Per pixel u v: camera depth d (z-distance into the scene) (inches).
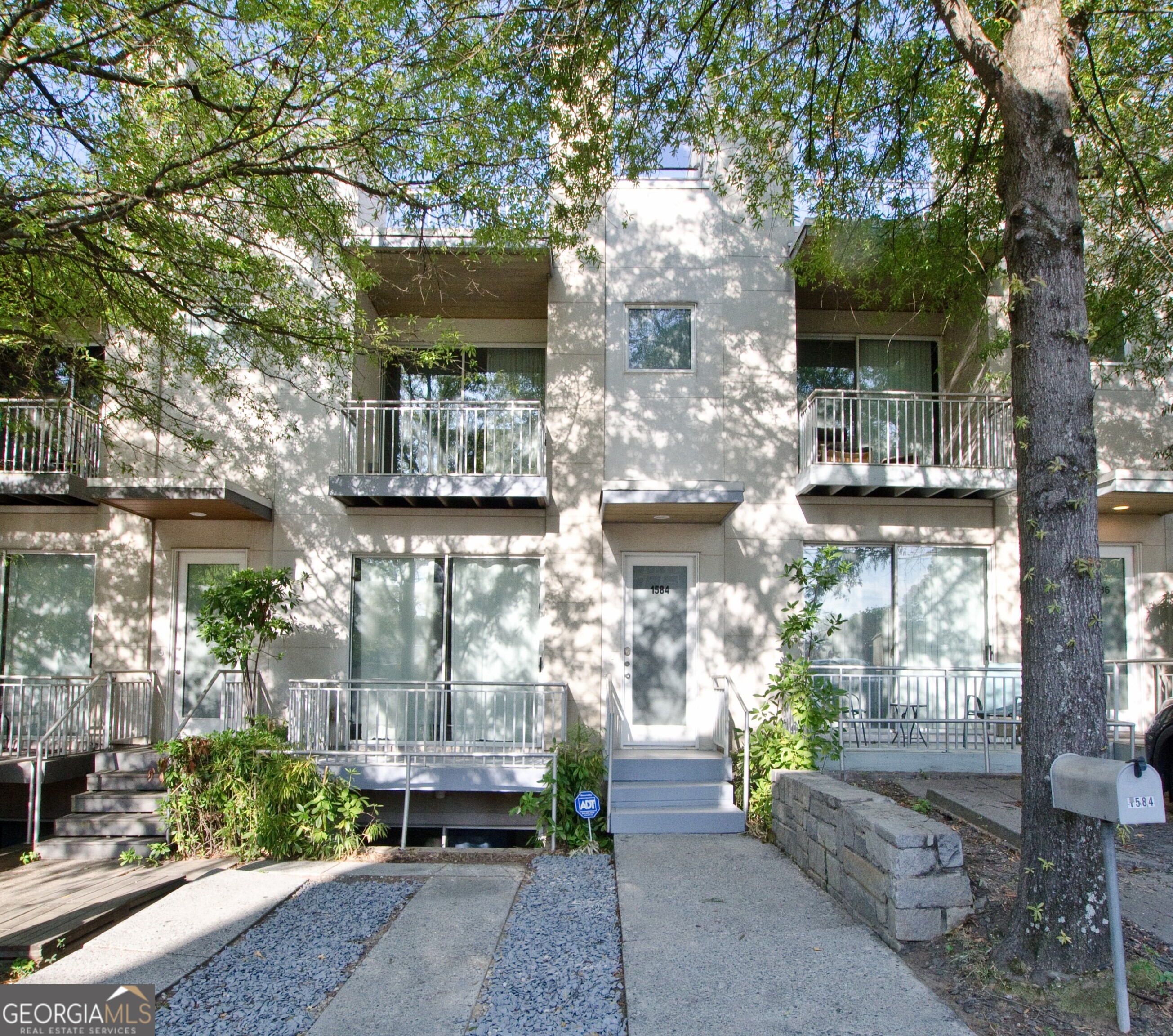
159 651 380.2
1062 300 166.4
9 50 228.5
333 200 302.0
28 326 295.6
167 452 387.9
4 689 377.4
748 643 380.8
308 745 328.5
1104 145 281.9
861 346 418.0
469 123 273.7
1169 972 154.9
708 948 182.2
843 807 214.2
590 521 383.6
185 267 279.4
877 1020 146.3
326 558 382.6
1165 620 389.4
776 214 345.1
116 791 339.9
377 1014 158.6
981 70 182.7
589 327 393.4
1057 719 157.6
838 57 294.0
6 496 370.0
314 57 250.4
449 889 240.5
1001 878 200.4
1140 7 269.0
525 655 383.2
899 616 385.7
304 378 389.1
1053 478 162.2
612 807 311.3
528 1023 154.2
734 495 340.5
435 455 405.4
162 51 248.1
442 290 398.6
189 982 177.5
